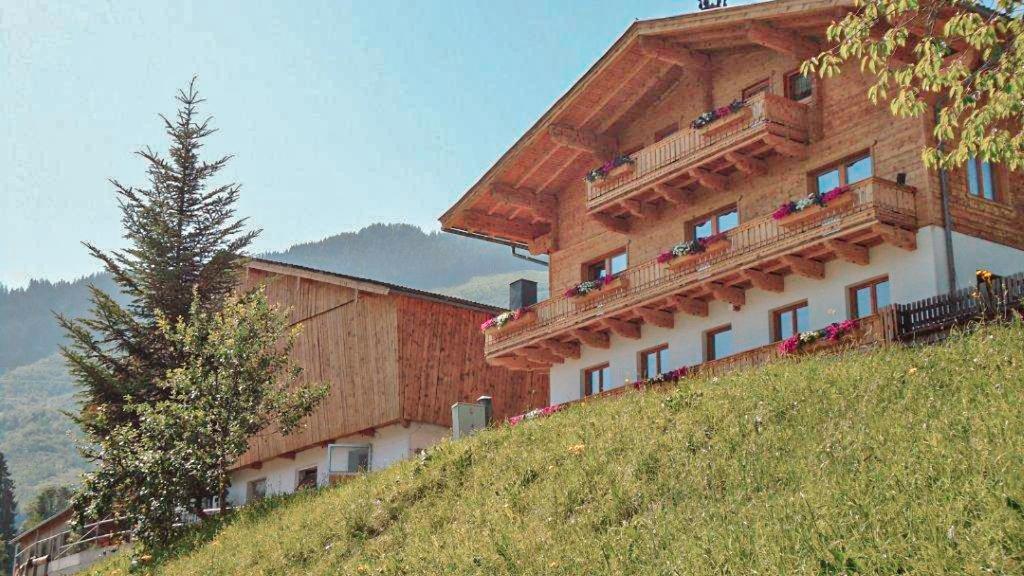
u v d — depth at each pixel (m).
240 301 32.16
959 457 10.73
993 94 16.14
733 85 29.14
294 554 18.89
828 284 25.28
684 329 29.23
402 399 36.25
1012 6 16.14
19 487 198.38
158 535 26.44
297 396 29.34
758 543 10.55
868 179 23.28
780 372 17.41
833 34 17.19
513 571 13.23
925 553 9.00
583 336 31.62
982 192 24.98
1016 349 14.06
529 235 37.06
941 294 22.12
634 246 31.77
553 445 17.86
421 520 17.38
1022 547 8.69
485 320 38.94
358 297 38.59
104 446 27.92
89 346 37.62
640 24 28.78
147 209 40.12
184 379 28.12
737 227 26.41
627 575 11.57
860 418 13.51
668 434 15.87
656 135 31.61
